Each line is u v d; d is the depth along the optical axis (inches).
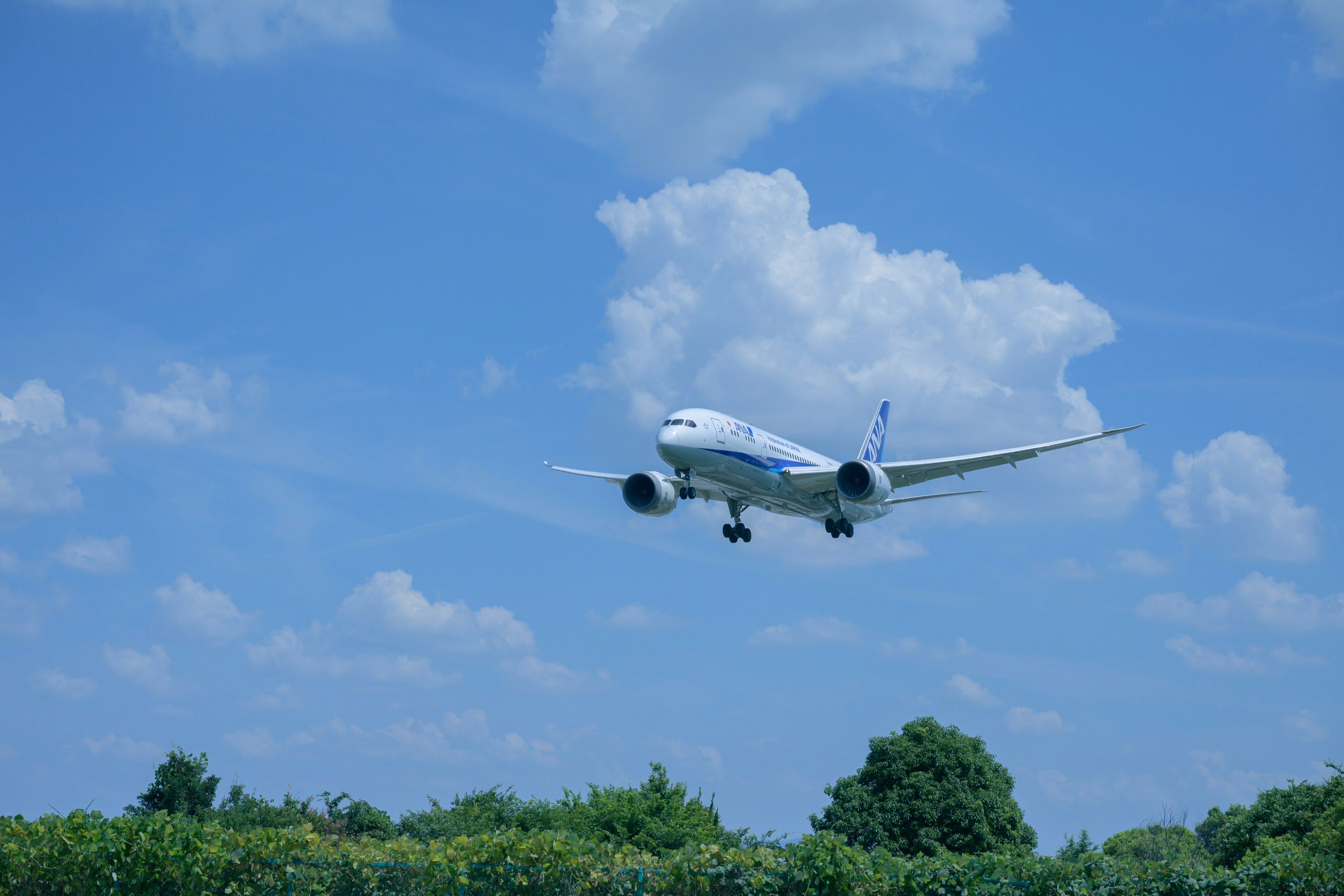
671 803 1204.5
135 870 647.8
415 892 654.5
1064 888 661.3
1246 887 668.1
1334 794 1268.5
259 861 664.4
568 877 655.8
